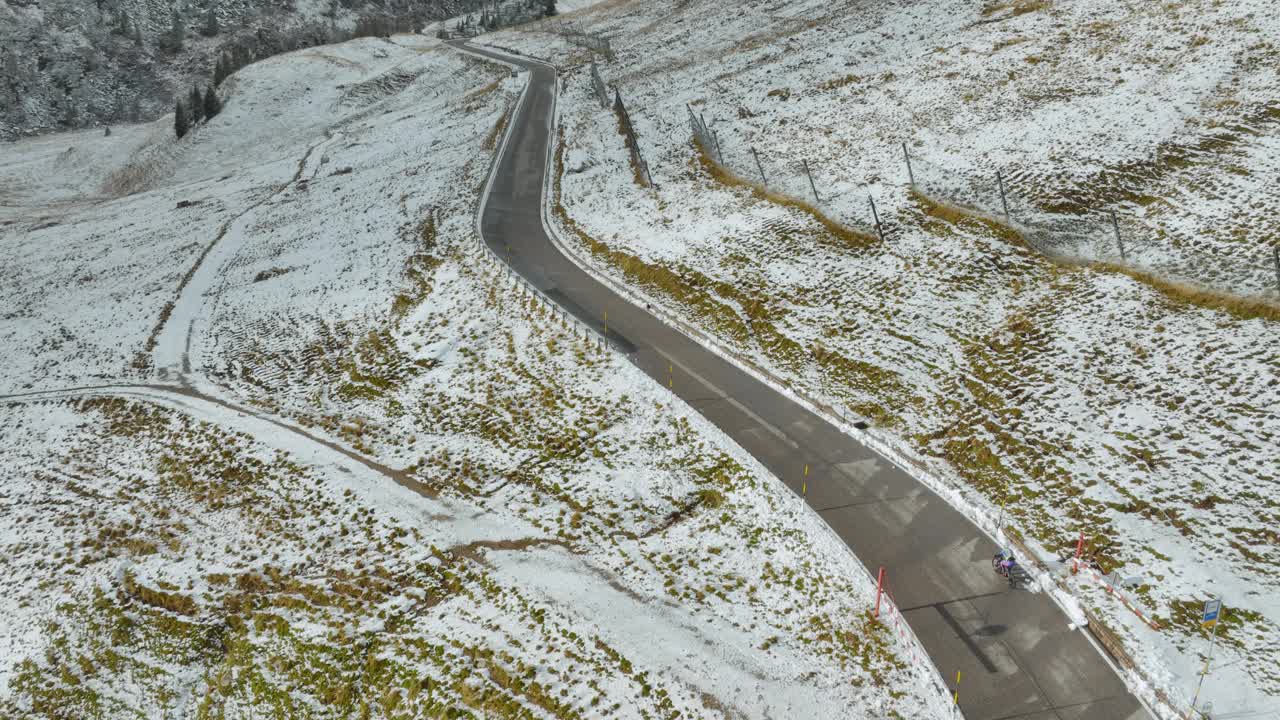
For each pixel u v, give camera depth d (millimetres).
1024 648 16922
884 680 16828
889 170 39250
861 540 20422
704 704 17047
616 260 39125
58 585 26422
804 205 37969
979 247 31500
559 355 31953
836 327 29656
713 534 22062
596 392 29156
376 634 21094
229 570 24922
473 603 21297
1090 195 32969
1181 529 19141
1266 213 28688
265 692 20484
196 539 26906
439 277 41969
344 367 36344
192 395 37250
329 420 32125
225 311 46438
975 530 20375
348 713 19234
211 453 31641
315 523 26000
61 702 22172
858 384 26703
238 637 22469
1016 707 15664
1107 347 25312
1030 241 31203
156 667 22375
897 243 33375
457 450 28219
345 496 26875
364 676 20016
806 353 28844
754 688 17250
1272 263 26406
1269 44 39000
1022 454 22375
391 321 39219
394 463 28344
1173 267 27688
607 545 22453
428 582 22422
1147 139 35188
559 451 26797
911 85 49250
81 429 37125
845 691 16844
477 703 18234
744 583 20250
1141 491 20328
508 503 25047
